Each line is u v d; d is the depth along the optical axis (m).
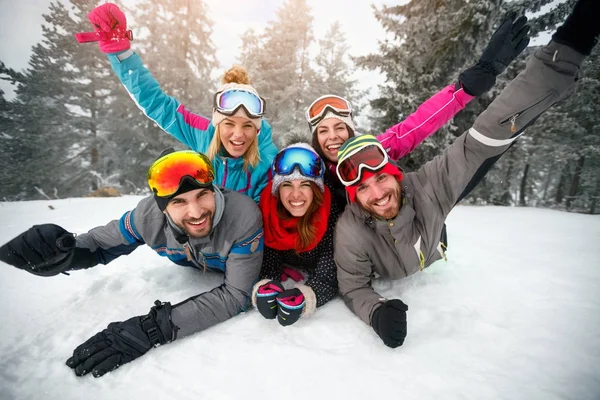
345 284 1.81
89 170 16.56
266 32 17.33
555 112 13.72
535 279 2.07
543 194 25.81
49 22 16.20
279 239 2.01
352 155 1.68
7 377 1.27
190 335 1.55
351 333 1.54
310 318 1.71
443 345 1.42
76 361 1.32
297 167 1.81
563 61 1.37
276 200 2.00
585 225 4.55
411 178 1.89
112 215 4.96
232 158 2.38
